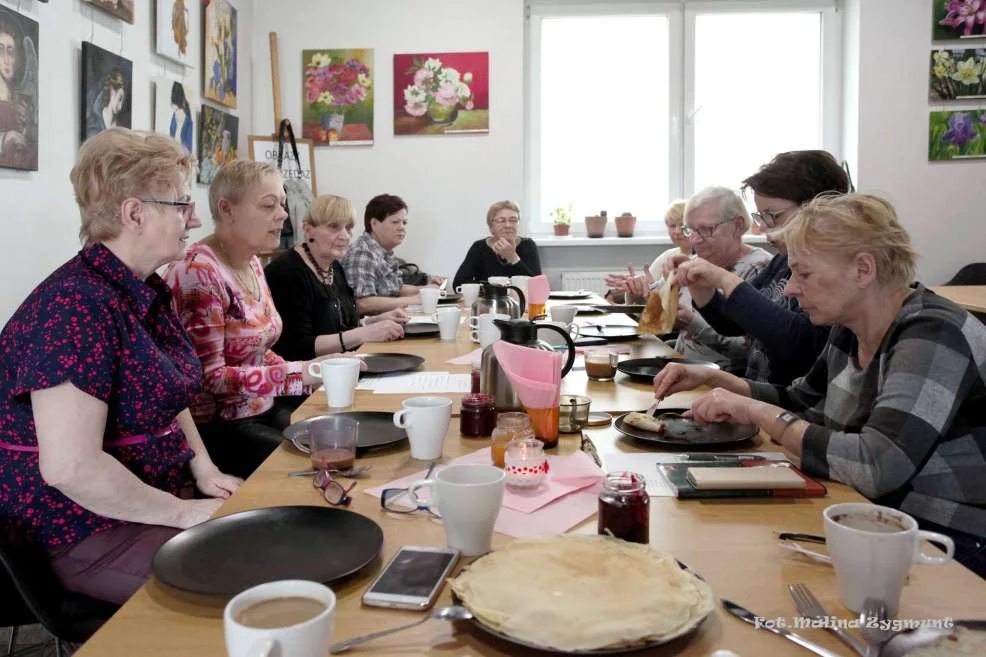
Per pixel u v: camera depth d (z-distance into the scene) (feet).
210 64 14.24
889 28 16.29
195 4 13.65
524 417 4.42
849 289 4.31
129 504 4.50
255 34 16.96
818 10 17.21
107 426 4.76
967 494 4.12
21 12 8.68
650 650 2.43
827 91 17.38
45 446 4.25
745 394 5.53
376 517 3.60
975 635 2.38
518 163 17.02
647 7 17.39
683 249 13.55
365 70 16.90
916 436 3.80
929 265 16.76
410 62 16.88
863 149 16.57
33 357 4.25
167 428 5.16
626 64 17.72
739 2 17.28
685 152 17.78
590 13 17.44
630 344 8.76
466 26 16.80
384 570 2.94
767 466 4.08
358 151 17.15
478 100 16.90
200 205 14.03
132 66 11.27
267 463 4.44
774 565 3.08
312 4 16.88
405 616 2.68
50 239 9.41
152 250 4.92
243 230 7.39
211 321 6.88
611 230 18.10
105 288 4.59
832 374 4.90
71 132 9.82
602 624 2.36
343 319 11.31
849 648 2.45
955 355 3.97
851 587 2.65
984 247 16.67
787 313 6.29
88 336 4.37
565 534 3.32
